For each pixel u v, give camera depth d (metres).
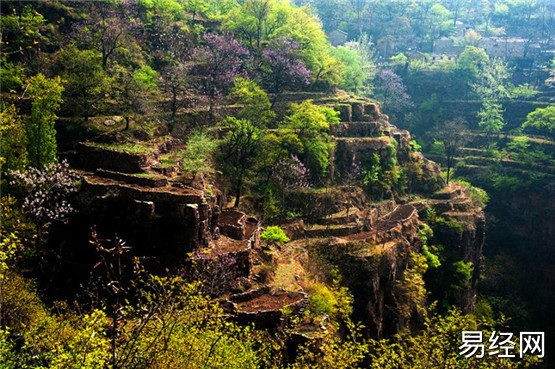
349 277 61.41
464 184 112.88
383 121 101.12
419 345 33.16
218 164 68.62
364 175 84.88
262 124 76.19
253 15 107.38
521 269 121.19
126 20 88.12
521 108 152.75
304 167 73.94
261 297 44.25
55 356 21.73
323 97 96.62
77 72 69.38
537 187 123.50
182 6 110.06
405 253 71.69
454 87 163.50
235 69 89.31
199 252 42.06
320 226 70.00
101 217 45.62
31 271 43.47
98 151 56.12
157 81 83.25
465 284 84.00
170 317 22.19
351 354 30.91
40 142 52.53
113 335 17.91
